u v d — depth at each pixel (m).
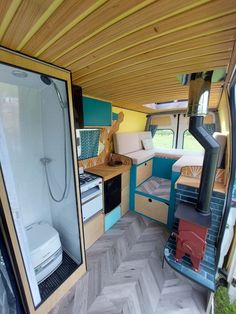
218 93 2.17
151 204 2.80
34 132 1.78
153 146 4.19
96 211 2.25
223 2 0.60
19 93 1.59
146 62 1.18
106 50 1.00
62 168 1.70
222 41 0.89
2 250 1.09
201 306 1.51
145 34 0.83
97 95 2.29
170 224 2.58
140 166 3.09
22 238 1.16
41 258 1.57
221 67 1.26
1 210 1.03
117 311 1.47
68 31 0.80
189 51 1.01
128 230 2.56
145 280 1.75
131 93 2.18
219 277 1.66
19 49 0.99
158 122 4.22
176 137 4.01
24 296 1.22
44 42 0.91
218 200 1.78
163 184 3.28
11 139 1.62
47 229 1.82
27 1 0.60
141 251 2.15
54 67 1.21
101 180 2.26
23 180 1.78
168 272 1.84
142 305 1.51
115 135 3.14
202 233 1.51
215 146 1.48
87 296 1.59
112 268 1.89
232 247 1.58
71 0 0.60
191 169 2.23
